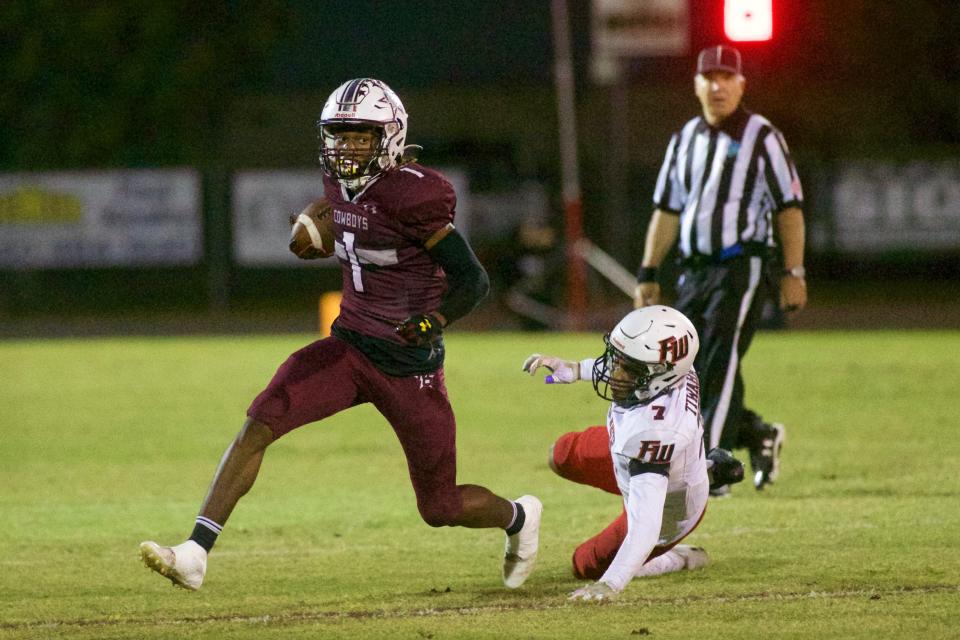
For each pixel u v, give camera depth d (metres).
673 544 19.41
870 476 26.94
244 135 93.06
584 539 22.56
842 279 70.00
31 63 78.38
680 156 25.78
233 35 81.06
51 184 68.75
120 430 35.12
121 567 21.16
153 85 80.00
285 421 18.16
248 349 52.97
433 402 18.56
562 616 17.59
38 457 31.64
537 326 58.66
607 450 19.66
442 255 18.02
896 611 17.42
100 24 78.25
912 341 50.38
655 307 18.50
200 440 33.59
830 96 79.69
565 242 65.94
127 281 73.62
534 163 81.19
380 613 17.98
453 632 16.91
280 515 24.94
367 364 18.41
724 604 17.95
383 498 26.41
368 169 17.80
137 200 68.81
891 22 78.62
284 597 19.05
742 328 25.17
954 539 21.52
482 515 18.94
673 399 18.27
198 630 17.31
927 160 68.06
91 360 50.16
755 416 25.70
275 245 69.56
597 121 90.38
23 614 18.28
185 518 25.02
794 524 22.89
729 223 25.12
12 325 66.12
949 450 29.56
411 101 94.12
